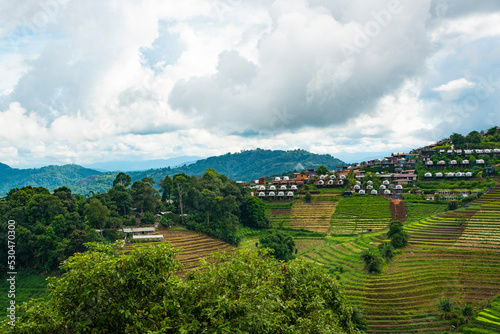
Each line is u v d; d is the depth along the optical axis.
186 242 116.50
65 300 25.58
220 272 28.66
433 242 107.88
